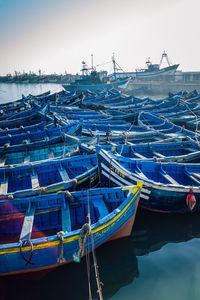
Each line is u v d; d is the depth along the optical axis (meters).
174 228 11.03
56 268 8.55
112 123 25.19
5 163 15.05
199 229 10.98
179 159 14.36
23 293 7.71
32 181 11.71
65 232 8.09
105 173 11.84
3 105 40.59
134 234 10.61
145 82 90.06
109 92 51.59
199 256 9.25
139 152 16.22
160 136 20.05
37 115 24.55
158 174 13.14
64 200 9.57
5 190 11.08
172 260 9.02
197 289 7.66
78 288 7.89
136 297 7.46
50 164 12.91
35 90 116.62
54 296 7.61
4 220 9.37
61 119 22.59
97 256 9.23
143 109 34.12
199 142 17.66
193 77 85.94
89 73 74.12
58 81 179.12
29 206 9.34
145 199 11.23
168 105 35.81
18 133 20.38
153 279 8.14
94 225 8.09
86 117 28.03
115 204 9.92
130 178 10.73
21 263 7.65
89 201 9.95
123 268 8.64
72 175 13.56
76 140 16.11
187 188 10.57
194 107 34.91
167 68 87.50
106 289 7.78
